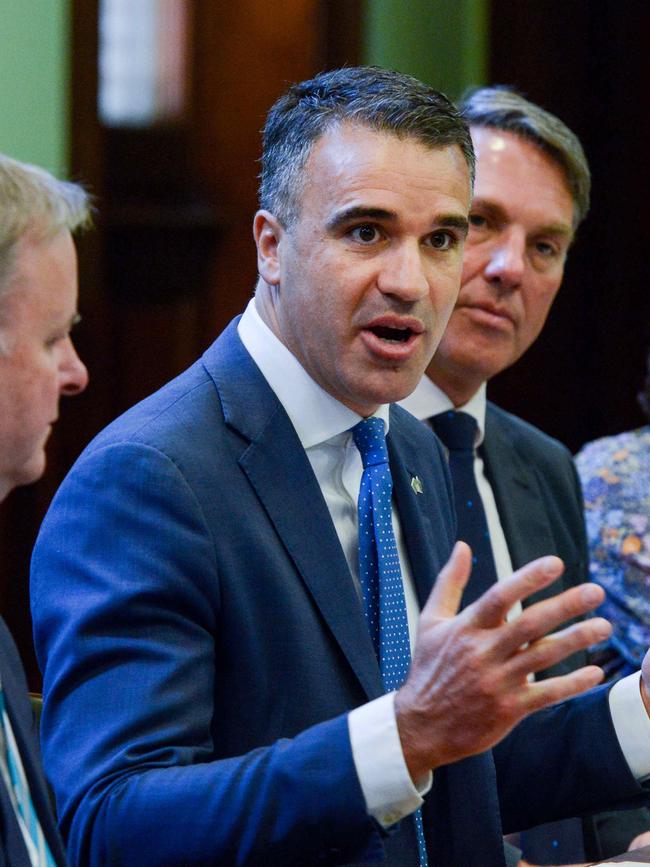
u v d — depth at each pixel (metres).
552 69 15.98
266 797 4.60
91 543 5.07
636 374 16.41
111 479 5.11
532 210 7.40
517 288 7.38
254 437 5.33
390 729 4.55
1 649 4.50
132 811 4.66
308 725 5.11
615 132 16.16
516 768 5.94
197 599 5.02
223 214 14.73
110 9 14.36
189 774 4.70
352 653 5.20
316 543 5.29
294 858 4.63
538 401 16.42
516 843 7.63
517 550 7.40
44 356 4.43
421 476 6.02
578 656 7.39
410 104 5.30
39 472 4.55
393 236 5.24
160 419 5.29
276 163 5.45
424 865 5.36
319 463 5.54
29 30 12.74
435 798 5.56
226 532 5.14
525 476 7.64
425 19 15.55
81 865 4.78
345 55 15.02
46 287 4.41
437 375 7.35
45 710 5.03
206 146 14.80
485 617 4.36
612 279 16.34
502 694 4.36
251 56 14.80
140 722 4.81
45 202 4.42
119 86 14.44
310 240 5.28
